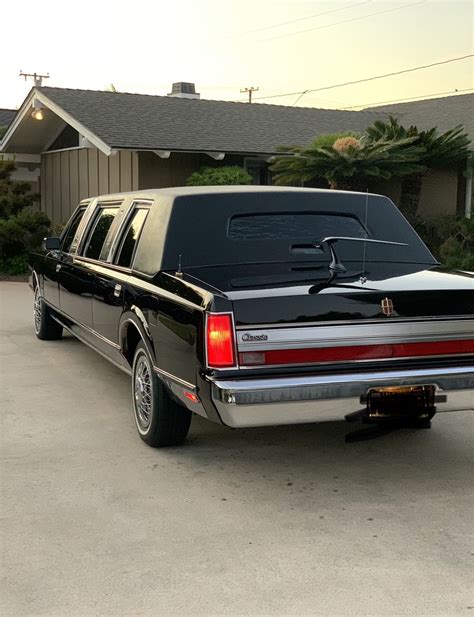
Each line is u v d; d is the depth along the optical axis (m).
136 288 5.18
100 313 6.09
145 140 16.41
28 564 3.51
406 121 21.64
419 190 16.86
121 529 3.88
